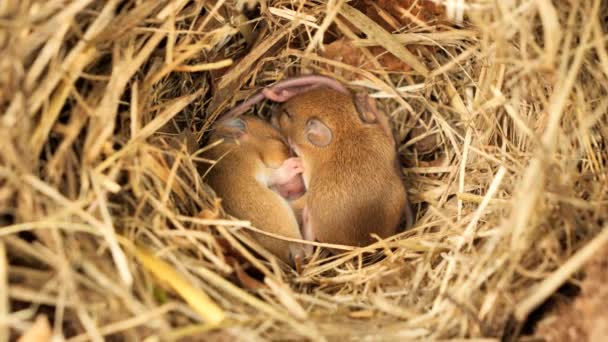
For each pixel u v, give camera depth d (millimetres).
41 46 407
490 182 443
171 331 397
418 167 466
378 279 436
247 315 406
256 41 459
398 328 410
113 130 419
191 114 459
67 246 401
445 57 458
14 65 399
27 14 402
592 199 417
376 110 462
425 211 461
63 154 409
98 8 414
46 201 403
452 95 456
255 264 427
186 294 405
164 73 430
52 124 409
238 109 465
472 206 446
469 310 406
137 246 412
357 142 457
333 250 450
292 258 447
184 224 434
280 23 459
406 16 454
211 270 420
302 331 404
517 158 435
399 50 457
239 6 451
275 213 449
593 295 395
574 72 407
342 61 466
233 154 455
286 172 458
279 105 473
